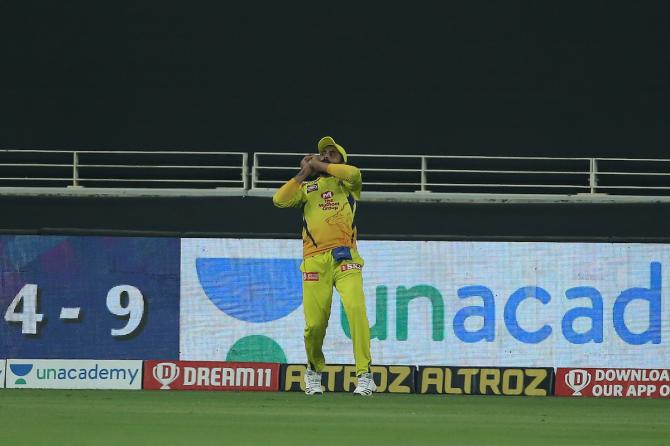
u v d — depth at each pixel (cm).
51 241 3941
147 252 3950
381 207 5062
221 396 3550
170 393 3719
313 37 5888
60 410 2853
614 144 5834
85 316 3931
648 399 3828
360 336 3397
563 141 5841
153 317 3938
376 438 2148
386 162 5881
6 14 5916
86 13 5916
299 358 3931
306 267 3391
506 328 3938
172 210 5175
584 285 3953
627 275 3953
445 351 3938
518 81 5856
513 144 5844
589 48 5847
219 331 3941
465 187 5844
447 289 3950
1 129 5903
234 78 5884
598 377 3928
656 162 5800
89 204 5231
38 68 5912
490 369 3925
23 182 5906
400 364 3931
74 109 5903
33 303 3925
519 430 2391
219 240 3956
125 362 3922
